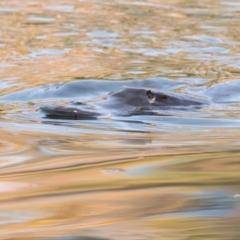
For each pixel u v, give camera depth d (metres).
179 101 19.33
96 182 11.19
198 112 18.44
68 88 21.27
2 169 12.20
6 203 10.15
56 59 26.19
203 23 34.25
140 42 29.69
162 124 16.89
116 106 18.62
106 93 21.00
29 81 22.31
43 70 24.14
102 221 9.23
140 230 8.87
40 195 10.48
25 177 11.60
